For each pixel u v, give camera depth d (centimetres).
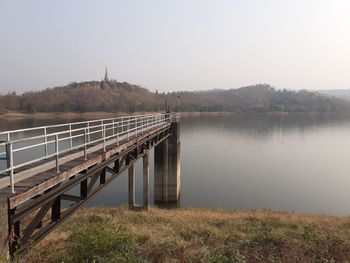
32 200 884
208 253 1145
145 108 13412
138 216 1959
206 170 4238
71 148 1134
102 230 1043
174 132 3184
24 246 791
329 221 1967
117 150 1516
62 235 1411
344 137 7719
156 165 3130
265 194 3275
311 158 5178
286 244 1277
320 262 1101
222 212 2286
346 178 3969
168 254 1169
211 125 10188
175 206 2877
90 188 1227
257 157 5169
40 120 8850
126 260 891
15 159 3216
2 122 7994
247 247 1257
